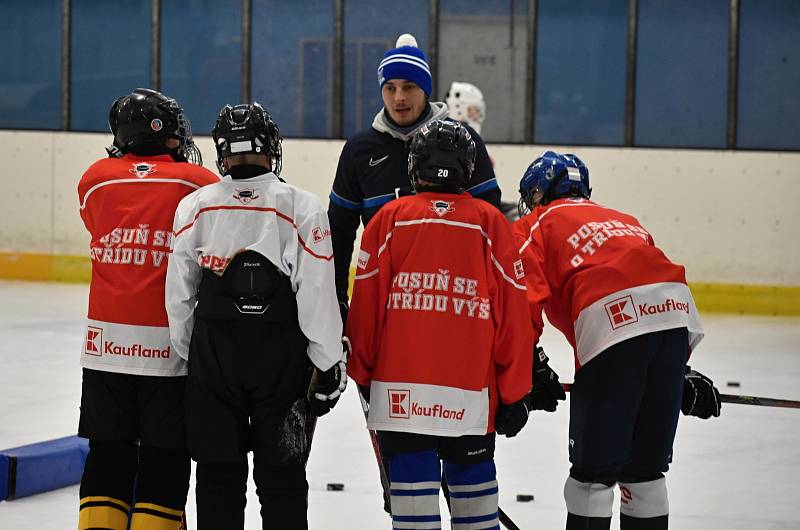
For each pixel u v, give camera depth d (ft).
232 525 28.48
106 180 30.04
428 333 27.96
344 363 28.40
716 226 102.53
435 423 27.73
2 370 65.57
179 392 29.71
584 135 105.81
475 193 33.50
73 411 54.70
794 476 45.70
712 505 41.16
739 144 104.22
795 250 101.50
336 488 41.83
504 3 105.81
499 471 45.60
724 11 103.45
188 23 110.11
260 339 27.73
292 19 108.78
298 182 108.37
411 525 27.89
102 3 111.04
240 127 28.30
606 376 29.91
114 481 29.96
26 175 110.93
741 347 80.33
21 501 39.52
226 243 27.78
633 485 30.71
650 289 30.07
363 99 108.78
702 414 32.86
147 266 29.55
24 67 112.57
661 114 104.78
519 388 28.63
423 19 107.14
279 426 28.07
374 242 28.55
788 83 103.35
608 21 104.63
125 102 30.58
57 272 110.93
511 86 106.32
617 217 31.63
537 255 31.01
